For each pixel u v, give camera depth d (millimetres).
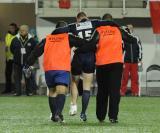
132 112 37625
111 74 28672
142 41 59406
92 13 57625
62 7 57906
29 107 41594
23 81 60094
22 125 28453
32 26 61219
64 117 33812
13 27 56812
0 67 61688
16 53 54219
